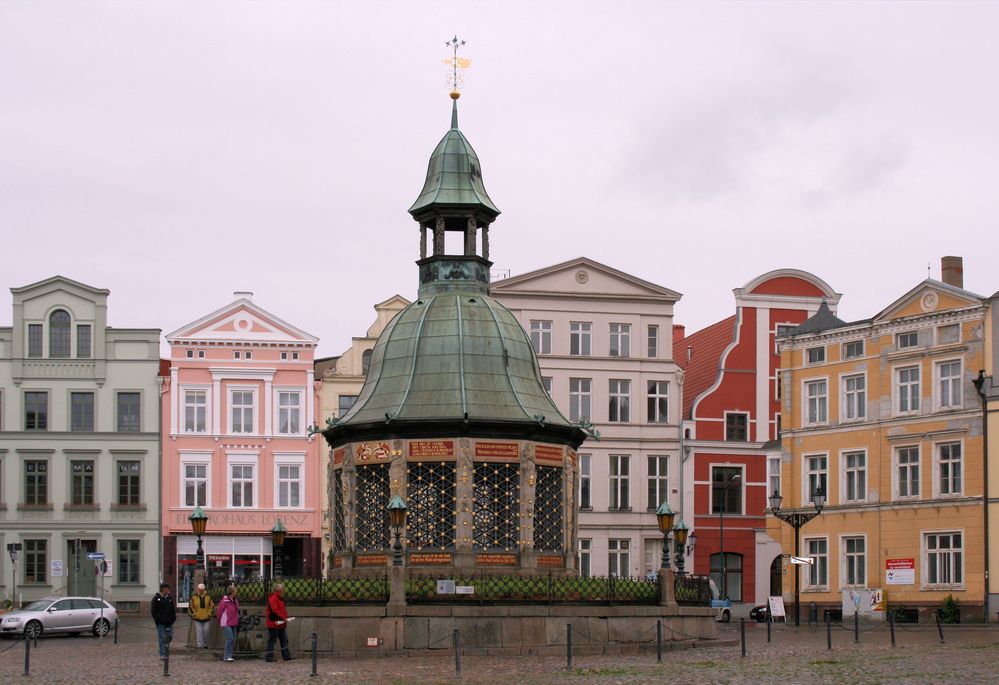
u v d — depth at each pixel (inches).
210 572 3225.9
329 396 3319.4
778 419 3410.4
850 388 2938.0
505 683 1273.4
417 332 1831.9
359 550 1752.0
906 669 1381.6
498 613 1588.3
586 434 1854.1
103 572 2849.4
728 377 3390.7
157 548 3223.4
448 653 1563.7
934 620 2689.5
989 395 2650.1
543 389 1845.5
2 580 3179.1
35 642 2031.3
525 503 1726.1
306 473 3282.5
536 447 1750.7
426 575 1691.7
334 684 1282.0
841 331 2945.4
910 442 2783.0
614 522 3248.0
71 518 3211.1
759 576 3339.1
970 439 2679.6
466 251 1897.1
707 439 3351.4
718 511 3334.2
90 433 3233.3
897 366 2827.3
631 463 3280.0
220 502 3253.0
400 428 1731.1
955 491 2709.2
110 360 3257.9
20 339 3238.2
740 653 1617.9
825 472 2962.6
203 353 3275.1
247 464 3272.6
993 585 2610.7
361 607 1573.6
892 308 2844.5
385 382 1811.0
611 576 1723.7
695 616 1732.3
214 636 1752.0
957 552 2687.0
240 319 3294.8
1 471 3208.7
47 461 3225.9
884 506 2819.9
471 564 1696.6
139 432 3248.0
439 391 1766.7
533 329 3277.6
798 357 3036.4
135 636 2379.4
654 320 3334.2
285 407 3297.2
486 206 1895.9
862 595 2785.4
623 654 1599.4
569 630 1418.6
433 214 1900.8
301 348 3304.6
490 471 1727.4
